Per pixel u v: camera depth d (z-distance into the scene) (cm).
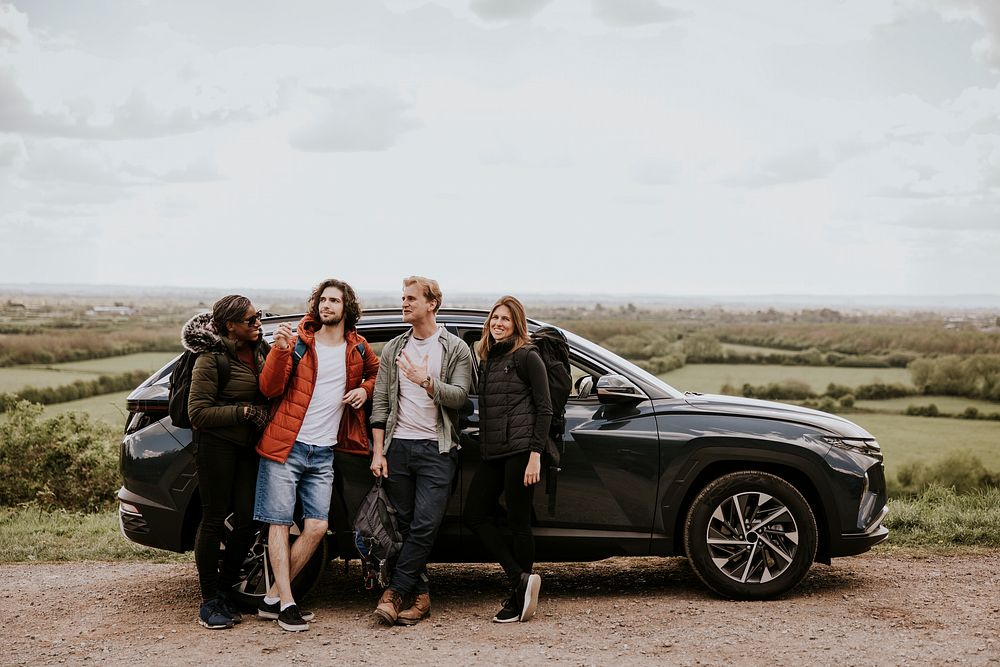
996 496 820
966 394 6272
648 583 557
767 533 501
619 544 501
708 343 7138
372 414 475
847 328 8462
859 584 544
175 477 498
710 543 501
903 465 4038
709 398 539
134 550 698
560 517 498
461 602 519
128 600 536
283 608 460
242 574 497
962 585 541
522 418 460
